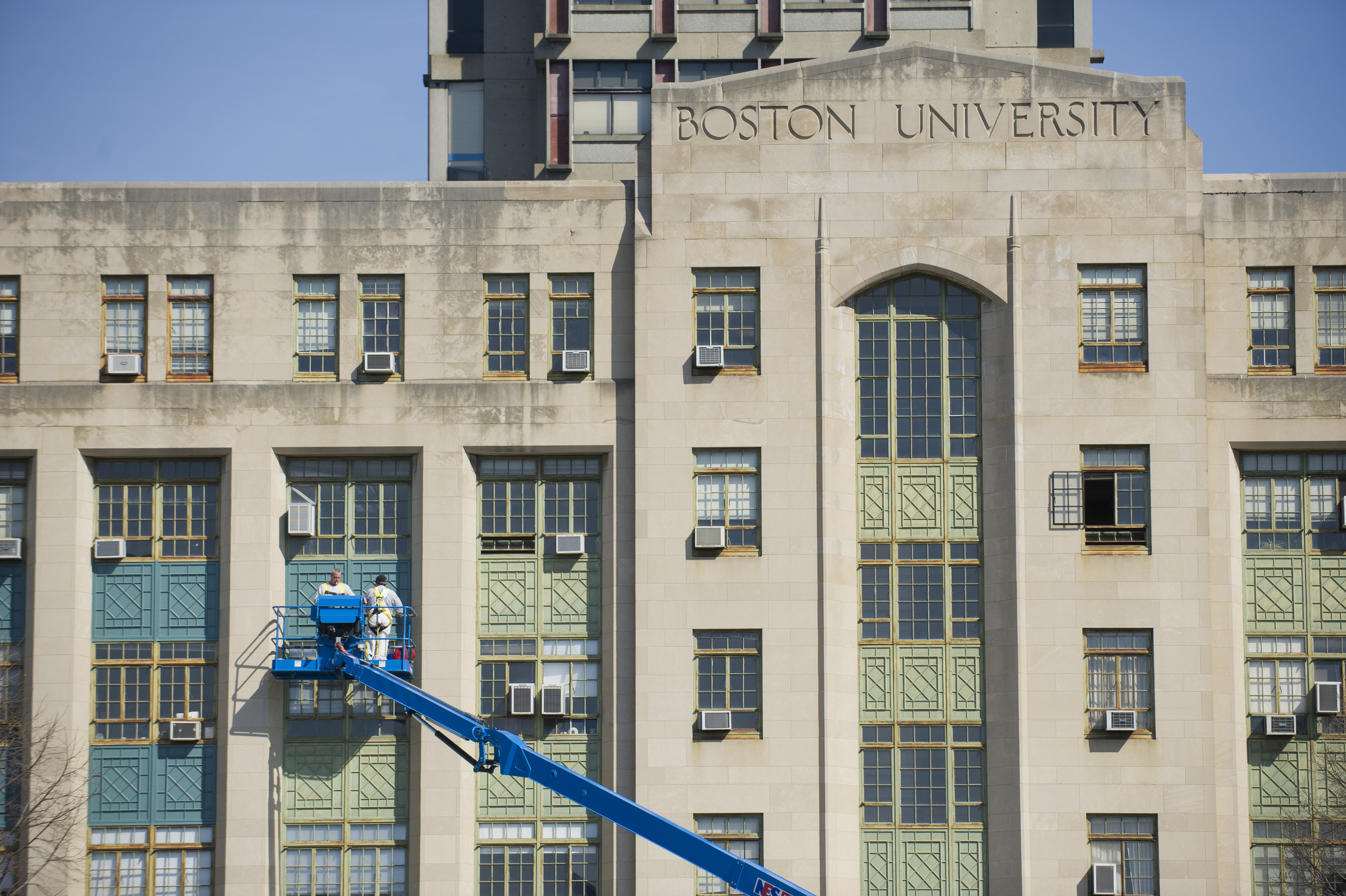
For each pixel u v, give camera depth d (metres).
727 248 48.16
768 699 46.34
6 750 46.66
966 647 47.19
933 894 46.00
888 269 47.94
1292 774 47.06
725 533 47.03
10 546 47.69
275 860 46.50
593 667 47.78
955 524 47.69
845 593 47.06
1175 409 47.31
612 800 39.94
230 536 47.81
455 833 46.28
